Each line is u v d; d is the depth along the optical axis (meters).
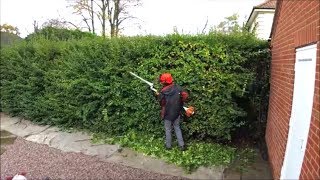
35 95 10.27
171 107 7.28
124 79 8.25
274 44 7.41
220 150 7.57
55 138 8.85
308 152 3.61
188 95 7.71
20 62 10.61
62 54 9.53
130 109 8.48
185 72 7.65
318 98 3.32
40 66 9.98
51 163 7.26
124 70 8.23
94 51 8.68
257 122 8.20
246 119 8.11
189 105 7.77
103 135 8.77
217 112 7.66
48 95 9.75
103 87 8.46
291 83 4.97
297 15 4.68
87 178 6.41
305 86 4.10
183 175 6.42
